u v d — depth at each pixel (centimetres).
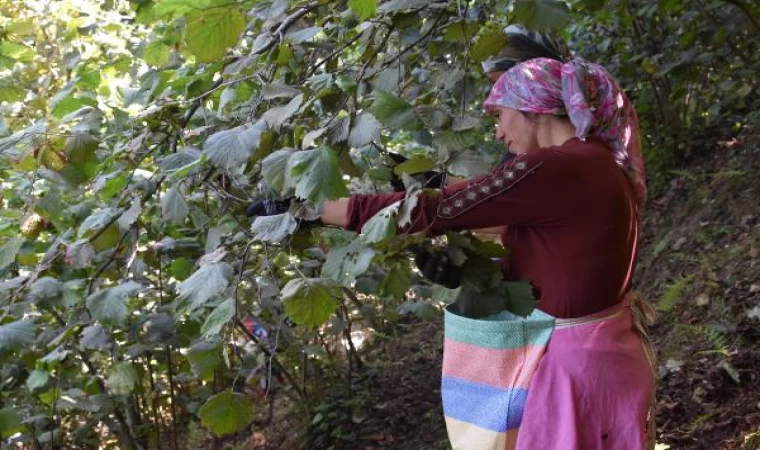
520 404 167
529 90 163
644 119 516
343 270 145
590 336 163
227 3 146
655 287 399
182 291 143
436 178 177
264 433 389
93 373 290
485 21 184
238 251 162
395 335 439
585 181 152
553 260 160
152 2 204
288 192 157
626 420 161
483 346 170
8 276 238
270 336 303
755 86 475
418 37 195
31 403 301
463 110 161
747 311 319
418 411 380
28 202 214
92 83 234
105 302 183
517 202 150
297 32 164
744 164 434
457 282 147
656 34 437
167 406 350
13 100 254
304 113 166
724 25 379
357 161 185
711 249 390
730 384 292
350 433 370
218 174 180
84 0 405
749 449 253
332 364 398
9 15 371
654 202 479
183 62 233
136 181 184
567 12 148
